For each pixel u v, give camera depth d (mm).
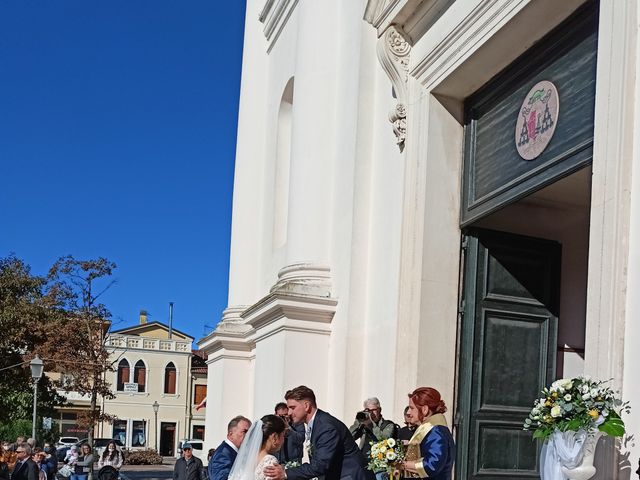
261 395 12969
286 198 17250
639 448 5738
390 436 8984
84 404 63688
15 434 41219
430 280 10094
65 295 36156
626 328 6023
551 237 10719
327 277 12578
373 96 12039
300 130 13445
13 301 36188
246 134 18844
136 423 66812
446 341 10062
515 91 9242
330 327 12250
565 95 8180
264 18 18734
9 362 36156
